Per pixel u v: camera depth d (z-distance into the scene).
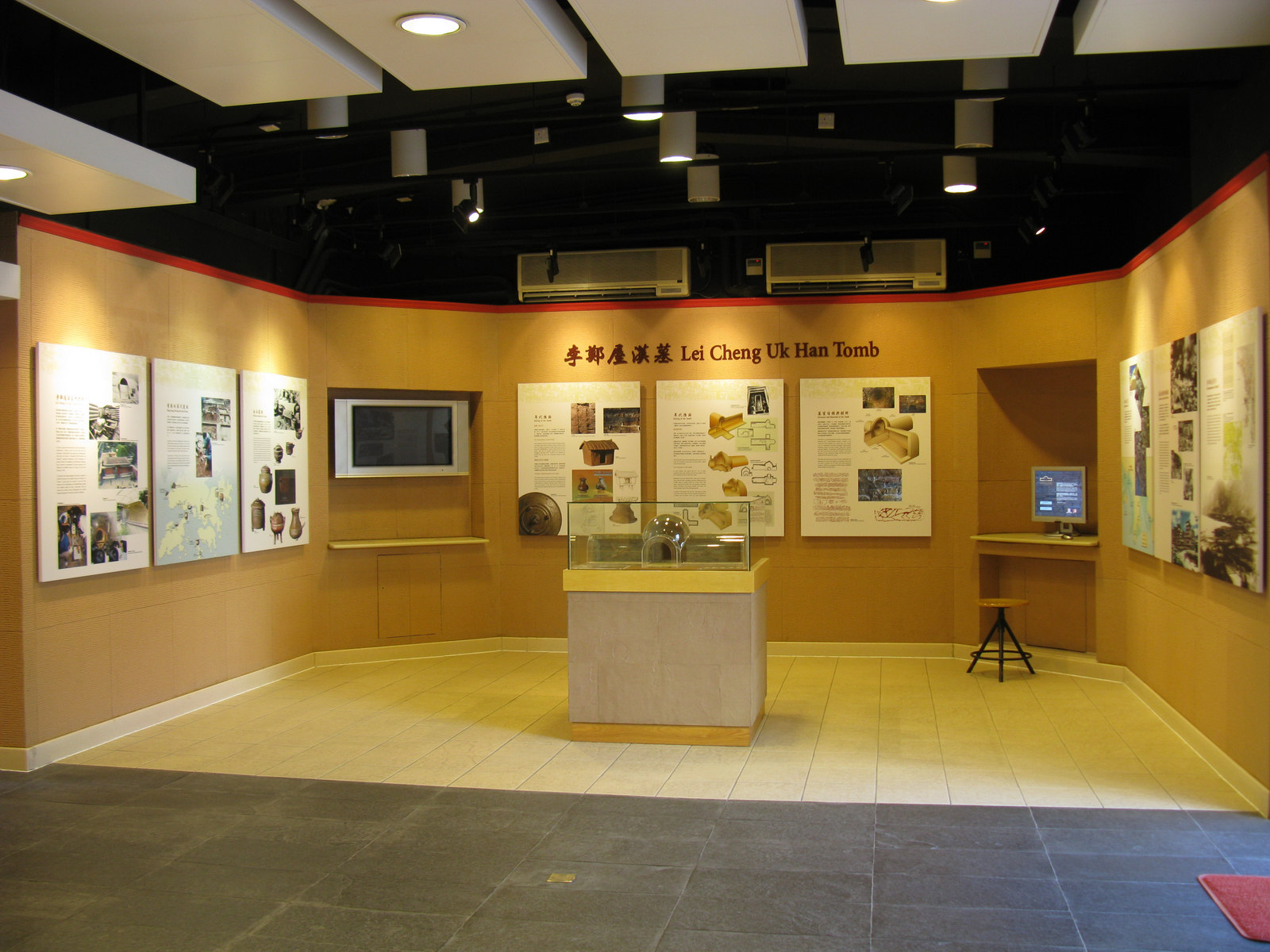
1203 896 3.91
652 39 4.42
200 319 7.18
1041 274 9.78
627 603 6.25
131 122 7.60
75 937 3.69
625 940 3.60
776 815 4.92
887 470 8.90
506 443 9.39
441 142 8.35
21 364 5.65
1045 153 7.54
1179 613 6.29
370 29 4.21
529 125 8.10
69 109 6.73
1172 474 6.25
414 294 10.43
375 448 8.98
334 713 7.06
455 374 9.23
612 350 9.24
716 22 4.25
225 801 5.18
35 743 5.75
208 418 7.19
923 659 8.84
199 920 3.81
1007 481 8.77
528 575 9.40
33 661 5.74
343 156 8.43
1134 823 4.73
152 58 4.47
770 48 4.54
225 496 7.40
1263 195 4.76
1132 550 7.53
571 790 5.34
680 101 6.70
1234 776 5.22
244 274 8.60
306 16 4.28
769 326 9.05
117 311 6.38
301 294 8.55
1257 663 4.91
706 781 5.47
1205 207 5.59
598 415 9.21
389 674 8.44
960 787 5.33
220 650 7.43
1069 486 8.14
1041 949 3.50
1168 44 4.60
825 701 7.35
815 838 4.59
